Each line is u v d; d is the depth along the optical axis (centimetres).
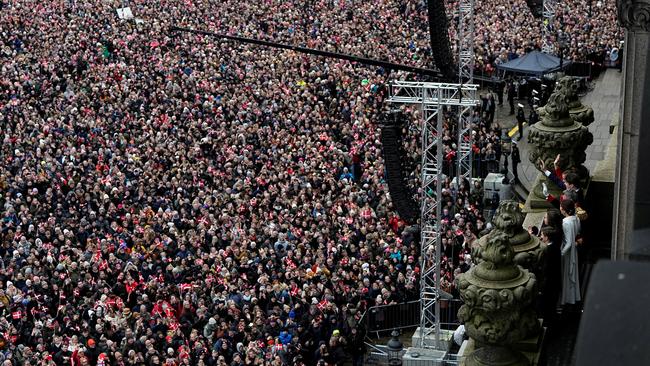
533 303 3494
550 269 4025
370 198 19375
